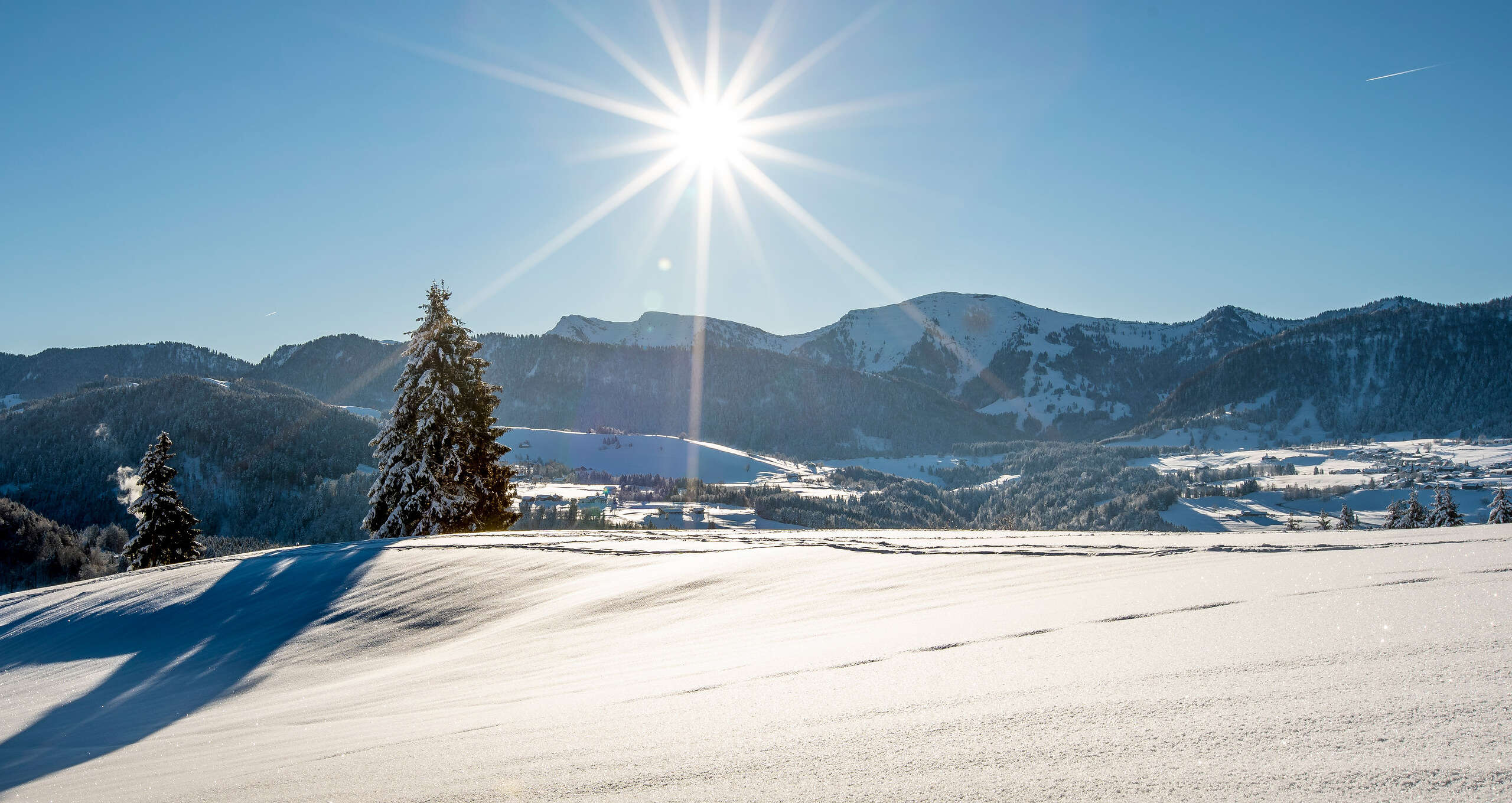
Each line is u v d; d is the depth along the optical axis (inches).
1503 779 70.5
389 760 158.1
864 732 121.2
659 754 126.3
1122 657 151.4
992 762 99.6
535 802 109.3
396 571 569.9
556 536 686.5
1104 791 83.6
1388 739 86.8
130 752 267.0
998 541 479.8
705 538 622.2
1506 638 125.2
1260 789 77.9
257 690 385.7
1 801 203.0
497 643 378.9
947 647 188.7
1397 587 191.3
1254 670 126.4
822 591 350.9
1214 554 339.6
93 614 573.9
